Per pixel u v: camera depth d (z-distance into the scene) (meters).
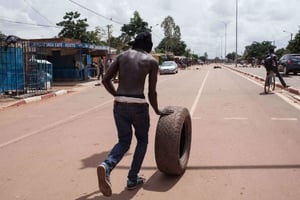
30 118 10.76
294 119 9.26
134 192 4.63
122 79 4.54
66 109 12.47
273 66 15.75
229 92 16.48
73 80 28.00
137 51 4.60
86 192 4.68
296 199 4.30
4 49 16.83
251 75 30.95
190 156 6.06
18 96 16.22
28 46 17.52
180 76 32.81
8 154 6.57
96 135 7.91
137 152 4.68
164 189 4.70
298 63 27.02
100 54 32.41
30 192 4.72
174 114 4.96
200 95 15.41
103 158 6.14
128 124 4.54
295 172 5.21
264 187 4.68
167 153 4.82
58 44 23.73
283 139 7.14
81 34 47.97
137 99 4.46
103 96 16.66
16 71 17.08
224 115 10.04
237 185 4.77
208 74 36.84
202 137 7.40
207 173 5.24
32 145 7.21
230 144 6.80
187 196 4.46
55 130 8.66
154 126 8.70
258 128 8.22
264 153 6.17
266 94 15.26
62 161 6.02
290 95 14.70
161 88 19.28
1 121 10.41
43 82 19.00
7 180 5.19
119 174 5.29
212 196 4.44
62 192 4.70
